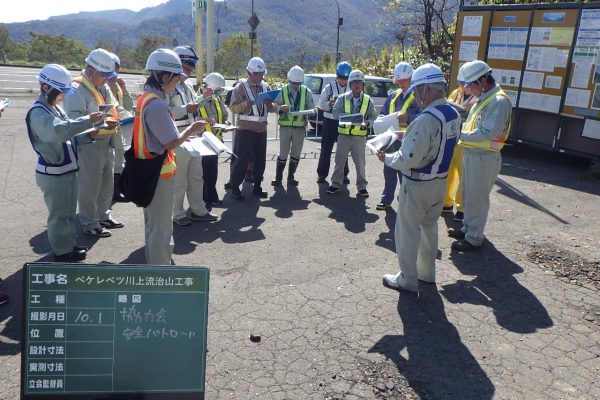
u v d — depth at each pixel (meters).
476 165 5.23
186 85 6.02
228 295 4.34
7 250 5.14
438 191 4.24
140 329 2.48
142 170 3.85
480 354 3.61
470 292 4.55
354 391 3.18
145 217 4.21
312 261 5.10
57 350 2.43
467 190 5.37
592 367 3.50
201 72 17.11
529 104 9.86
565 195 7.67
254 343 3.64
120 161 6.13
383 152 4.39
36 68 32.56
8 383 3.13
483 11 10.30
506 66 10.14
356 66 21.66
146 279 2.46
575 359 3.59
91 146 5.23
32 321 2.40
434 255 4.60
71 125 4.09
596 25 8.65
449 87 11.30
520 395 3.19
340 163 7.44
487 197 5.36
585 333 3.93
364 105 7.36
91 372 2.47
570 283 4.77
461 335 3.85
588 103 8.95
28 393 2.43
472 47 10.63
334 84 7.81
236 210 6.70
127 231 5.76
